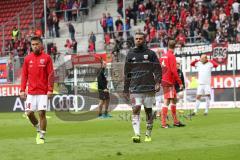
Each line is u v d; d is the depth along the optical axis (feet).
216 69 131.44
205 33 147.13
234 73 129.59
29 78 59.52
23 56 163.12
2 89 150.61
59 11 179.83
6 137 69.36
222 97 130.93
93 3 184.34
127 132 70.74
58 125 87.51
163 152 48.49
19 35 176.96
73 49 159.02
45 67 59.36
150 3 165.27
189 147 51.93
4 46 181.16
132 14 167.12
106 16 174.40
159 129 73.46
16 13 201.46
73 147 54.39
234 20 147.74
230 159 43.80
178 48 133.69
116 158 45.50
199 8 153.79
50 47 161.27
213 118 93.25
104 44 159.63
